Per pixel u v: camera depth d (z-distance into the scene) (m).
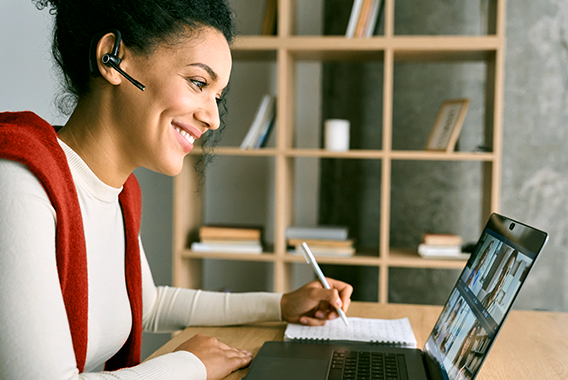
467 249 2.27
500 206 2.49
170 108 0.79
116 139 0.84
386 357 0.94
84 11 0.78
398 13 2.49
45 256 0.66
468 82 2.45
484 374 0.89
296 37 2.21
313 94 2.57
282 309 1.17
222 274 2.70
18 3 1.89
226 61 0.83
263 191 2.66
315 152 2.22
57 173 0.74
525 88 2.44
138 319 1.03
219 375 0.86
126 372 0.74
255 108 2.62
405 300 2.57
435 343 0.92
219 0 0.83
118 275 0.98
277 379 0.82
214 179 2.68
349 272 2.59
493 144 2.12
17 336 0.60
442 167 2.50
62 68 0.83
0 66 1.88
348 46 2.18
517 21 2.43
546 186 2.45
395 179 2.54
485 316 0.74
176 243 2.28
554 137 2.44
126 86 0.79
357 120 2.55
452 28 2.46
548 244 2.46
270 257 2.27
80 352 0.79
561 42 2.41
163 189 2.64
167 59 0.77
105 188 0.89
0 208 0.65
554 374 0.89
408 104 2.51
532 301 2.48
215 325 1.18
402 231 2.55
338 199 2.59
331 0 2.52
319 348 0.99
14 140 0.69
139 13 0.76
